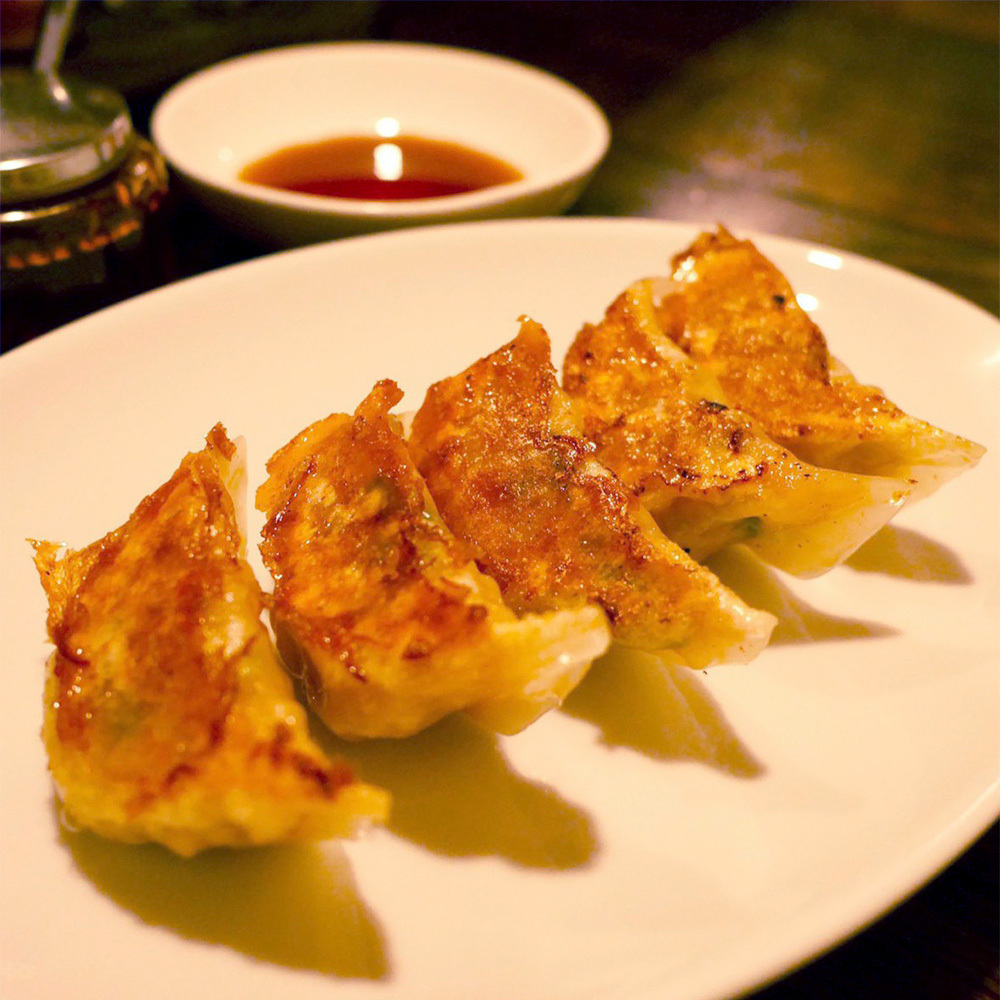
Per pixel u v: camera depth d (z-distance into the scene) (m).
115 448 0.28
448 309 0.33
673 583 0.23
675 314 0.29
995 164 0.49
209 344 0.31
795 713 0.24
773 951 0.20
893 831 0.21
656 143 0.50
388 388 0.24
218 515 0.22
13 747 0.22
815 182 0.47
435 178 0.44
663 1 0.64
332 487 0.23
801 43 0.60
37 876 0.21
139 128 0.46
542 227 0.35
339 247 0.33
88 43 0.46
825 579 0.27
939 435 0.26
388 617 0.22
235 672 0.21
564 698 0.23
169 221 0.38
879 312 0.33
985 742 0.23
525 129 0.45
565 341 0.33
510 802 0.22
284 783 0.20
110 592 0.22
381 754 0.23
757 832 0.22
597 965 0.20
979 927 0.22
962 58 0.60
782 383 0.28
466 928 0.21
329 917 0.21
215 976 0.20
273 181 0.42
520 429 0.25
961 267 0.42
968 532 0.27
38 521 0.26
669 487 0.25
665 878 0.21
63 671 0.21
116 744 0.21
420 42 0.57
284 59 0.45
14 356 0.28
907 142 0.51
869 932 0.22
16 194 0.33
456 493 0.24
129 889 0.21
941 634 0.25
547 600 0.23
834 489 0.25
